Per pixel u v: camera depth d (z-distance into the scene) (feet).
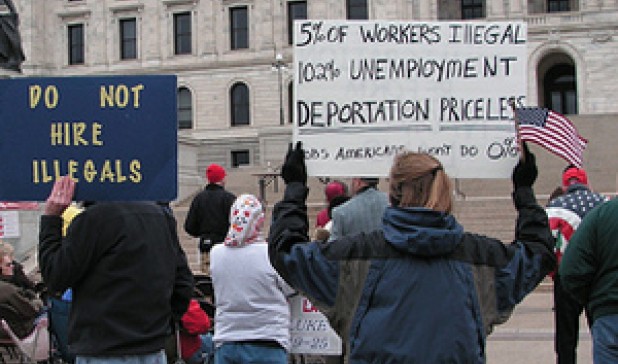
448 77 19.06
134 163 17.43
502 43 19.04
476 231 76.69
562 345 27.53
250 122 185.78
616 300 18.04
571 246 18.65
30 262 70.28
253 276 21.93
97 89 17.58
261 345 22.08
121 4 193.36
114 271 16.51
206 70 188.75
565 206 27.91
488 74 19.03
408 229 12.84
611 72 165.68
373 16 178.60
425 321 12.57
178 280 18.34
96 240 16.43
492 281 13.34
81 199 17.49
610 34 165.78
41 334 27.73
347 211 23.79
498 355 35.42
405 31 19.07
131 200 17.39
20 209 72.02
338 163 18.95
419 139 18.95
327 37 19.01
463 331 12.62
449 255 13.10
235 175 125.59
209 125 188.34
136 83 17.49
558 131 23.68
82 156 17.53
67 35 197.16
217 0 188.65
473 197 91.50
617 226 17.99
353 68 19.02
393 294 12.75
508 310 13.52
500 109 19.01
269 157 147.95
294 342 25.61
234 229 22.17
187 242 80.84
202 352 28.94
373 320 12.75
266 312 22.08
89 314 16.47
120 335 16.38
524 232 14.37
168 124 17.44
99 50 194.59
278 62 169.68
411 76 19.03
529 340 39.37
